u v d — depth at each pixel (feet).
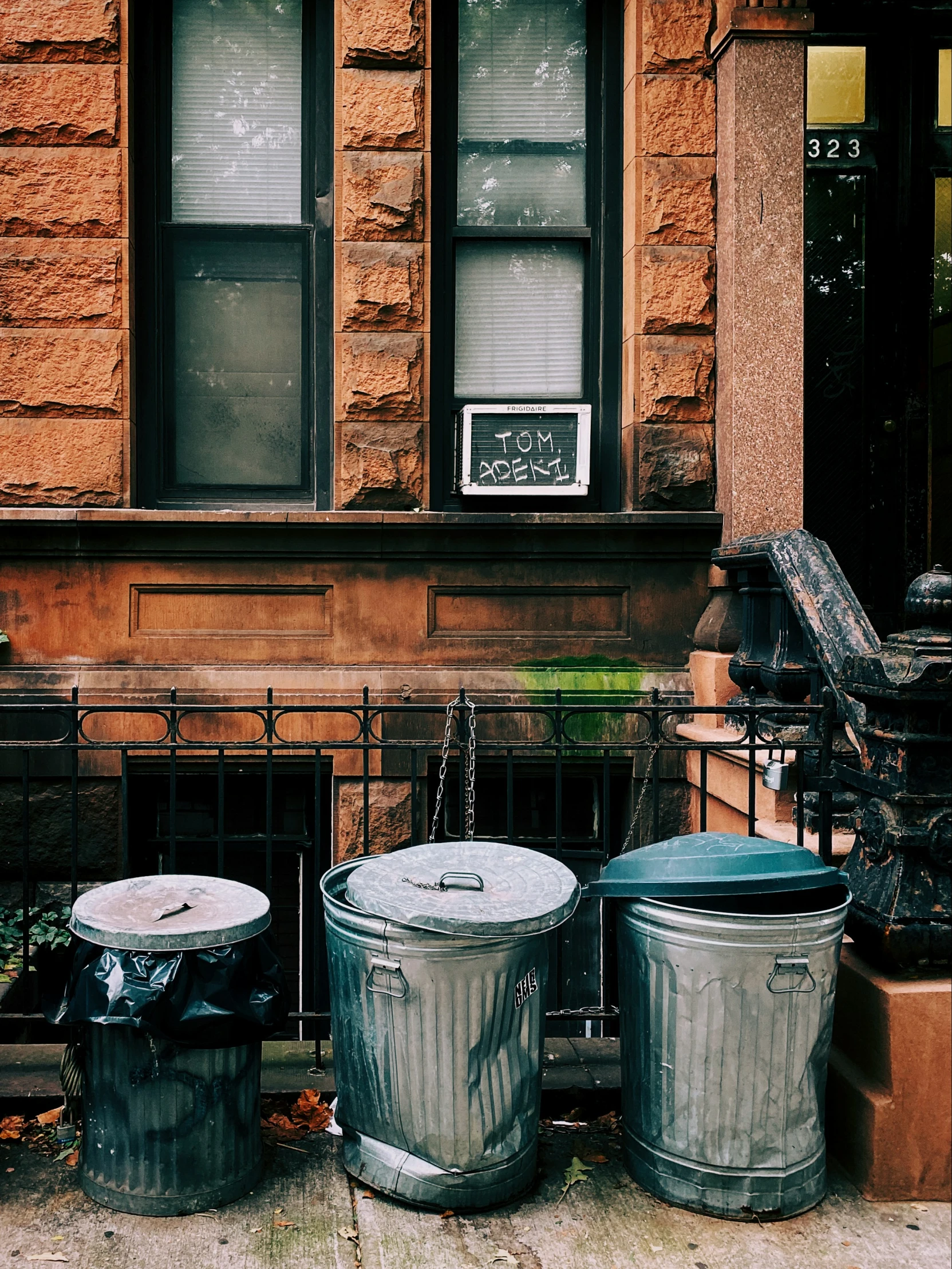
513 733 16.42
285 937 17.20
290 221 17.65
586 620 17.08
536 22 17.95
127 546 16.30
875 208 19.19
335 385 16.90
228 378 17.60
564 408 17.22
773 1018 9.01
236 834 17.08
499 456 17.25
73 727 11.45
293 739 16.26
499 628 16.97
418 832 16.44
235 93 17.54
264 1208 9.41
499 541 16.75
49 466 16.37
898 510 19.44
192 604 16.62
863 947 10.39
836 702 12.28
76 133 16.29
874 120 19.11
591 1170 10.09
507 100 17.95
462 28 17.90
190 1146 9.19
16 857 16.14
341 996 9.42
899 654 10.02
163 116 17.42
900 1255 8.82
